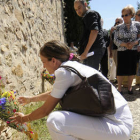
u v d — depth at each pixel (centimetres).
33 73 350
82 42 357
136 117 308
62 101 161
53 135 153
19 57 298
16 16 307
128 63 409
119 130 154
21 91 287
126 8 396
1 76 230
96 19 322
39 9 440
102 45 344
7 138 209
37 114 162
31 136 197
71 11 1025
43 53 162
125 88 493
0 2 264
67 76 151
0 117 178
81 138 154
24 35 328
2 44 250
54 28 585
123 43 401
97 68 351
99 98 144
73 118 151
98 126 152
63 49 163
